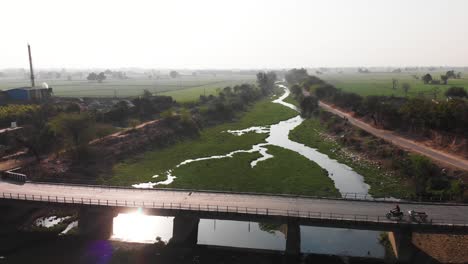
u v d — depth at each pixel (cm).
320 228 5384
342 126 11556
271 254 4709
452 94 15275
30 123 9925
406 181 6812
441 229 4347
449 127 8425
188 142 10562
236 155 9044
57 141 8062
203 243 4997
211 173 7638
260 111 16388
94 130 8425
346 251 4734
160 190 5706
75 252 4731
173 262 4519
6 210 5428
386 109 10994
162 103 14038
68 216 5728
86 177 7194
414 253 4559
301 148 9950
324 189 6625
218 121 13600
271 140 10919
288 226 4638
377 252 4712
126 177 7369
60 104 12688
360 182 7081
